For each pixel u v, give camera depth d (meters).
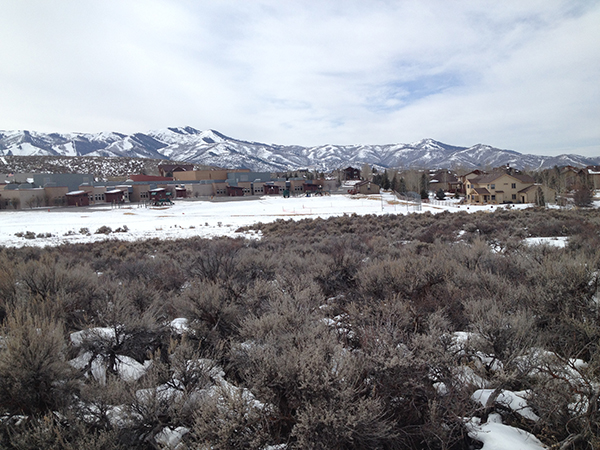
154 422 3.42
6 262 9.17
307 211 54.09
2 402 3.46
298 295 5.82
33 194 71.12
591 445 2.87
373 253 12.20
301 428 2.93
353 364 3.38
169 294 7.92
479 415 3.54
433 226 24.14
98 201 80.94
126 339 4.96
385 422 3.15
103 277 10.30
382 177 114.06
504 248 13.19
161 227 38.03
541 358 3.78
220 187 94.75
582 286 5.20
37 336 3.85
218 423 3.07
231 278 7.80
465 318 5.45
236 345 4.52
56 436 3.12
